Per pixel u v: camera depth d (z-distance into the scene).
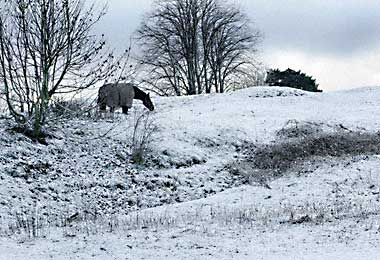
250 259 10.45
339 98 39.94
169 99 40.72
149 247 11.57
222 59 55.94
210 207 18.05
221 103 36.75
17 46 22.47
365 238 11.88
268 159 24.95
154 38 54.50
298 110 34.41
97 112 29.16
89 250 11.32
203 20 55.47
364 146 25.27
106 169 22.81
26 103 23.72
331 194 18.66
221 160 25.73
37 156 22.19
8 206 17.66
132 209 19.86
